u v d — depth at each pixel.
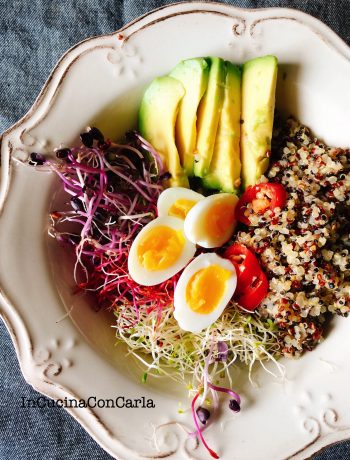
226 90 0.22
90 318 0.23
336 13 0.27
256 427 0.21
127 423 0.21
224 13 0.22
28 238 0.22
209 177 0.23
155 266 0.23
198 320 0.22
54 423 0.27
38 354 0.21
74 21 0.27
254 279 0.22
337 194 0.22
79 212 0.23
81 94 0.22
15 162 0.22
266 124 0.22
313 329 0.22
